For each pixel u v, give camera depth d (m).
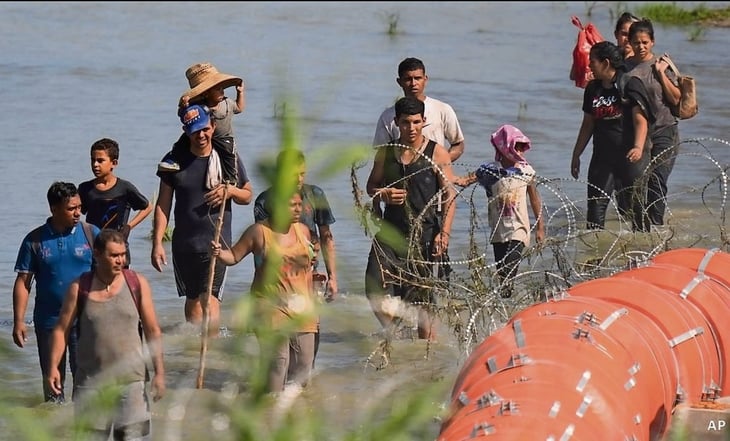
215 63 101.62
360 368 33.81
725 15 123.44
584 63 55.47
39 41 114.62
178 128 74.69
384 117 40.59
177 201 38.47
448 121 42.16
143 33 122.69
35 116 77.56
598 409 23.39
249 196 39.34
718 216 49.84
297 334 31.80
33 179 60.38
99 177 37.81
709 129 64.44
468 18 141.12
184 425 28.31
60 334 29.64
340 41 117.69
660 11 126.25
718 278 31.00
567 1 157.75
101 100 84.06
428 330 35.53
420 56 107.38
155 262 38.47
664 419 26.14
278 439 17.88
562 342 25.42
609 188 50.00
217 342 34.00
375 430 18.36
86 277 29.45
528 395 23.45
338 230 49.53
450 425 23.41
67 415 31.02
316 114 15.31
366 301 36.69
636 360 25.69
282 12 145.88
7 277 45.31
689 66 86.00
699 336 28.27
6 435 25.86
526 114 78.75
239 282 44.41
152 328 29.72
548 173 61.47
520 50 112.44
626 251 37.06
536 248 36.06
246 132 71.12
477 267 34.75
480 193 55.66
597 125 50.38
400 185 37.84
